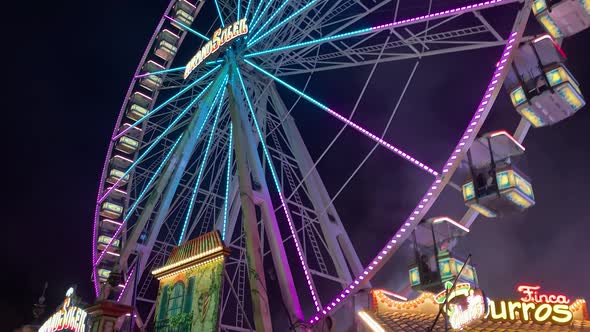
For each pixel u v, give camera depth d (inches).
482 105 685.3
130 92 1531.7
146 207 1240.8
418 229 756.0
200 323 684.1
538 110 643.5
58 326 768.3
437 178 735.1
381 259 803.4
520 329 689.0
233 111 1114.7
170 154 1269.7
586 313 762.2
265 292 880.3
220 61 1294.3
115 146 1517.0
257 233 941.2
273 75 1181.1
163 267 780.6
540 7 610.5
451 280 690.2
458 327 682.2
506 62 657.0
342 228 1130.0
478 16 836.6
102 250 1403.8
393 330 747.4
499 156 668.1
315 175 1179.9
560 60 625.6
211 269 716.7
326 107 1056.8
